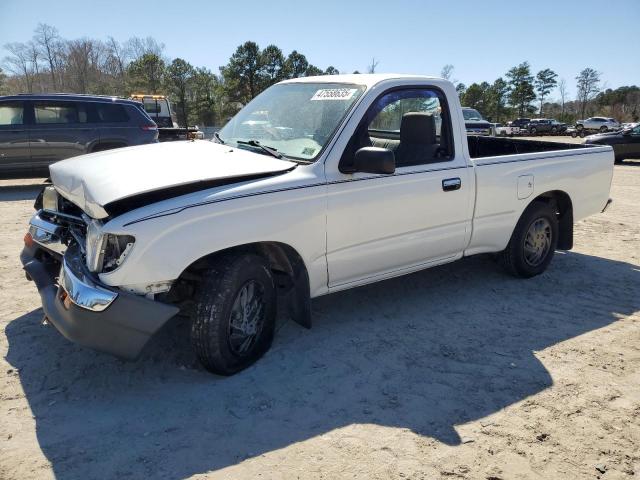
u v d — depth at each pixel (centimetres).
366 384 340
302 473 258
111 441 278
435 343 399
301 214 351
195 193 316
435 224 434
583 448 284
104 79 7169
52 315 320
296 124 404
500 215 486
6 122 1082
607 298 502
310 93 426
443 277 545
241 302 339
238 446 277
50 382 332
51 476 252
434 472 261
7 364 351
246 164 353
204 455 270
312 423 298
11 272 530
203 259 335
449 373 356
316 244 365
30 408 305
